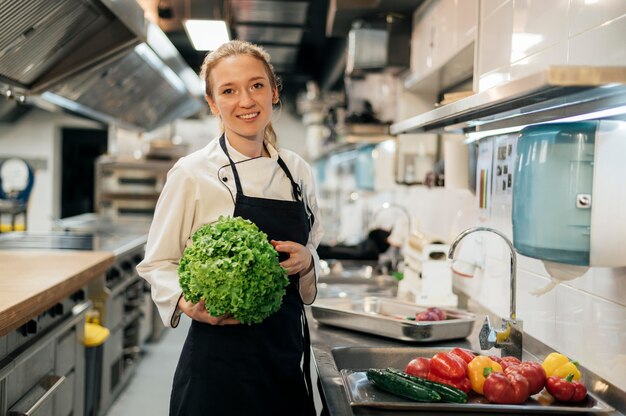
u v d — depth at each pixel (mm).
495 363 1647
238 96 1697
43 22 2811
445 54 2877
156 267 1751
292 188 1879
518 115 1771
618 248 1480
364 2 3590
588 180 1483
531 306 2174
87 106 5156
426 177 3541
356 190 7242
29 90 3484
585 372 1749
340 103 5250
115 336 3904
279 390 1781
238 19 5469
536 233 1553
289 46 6828
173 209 1753
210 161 1784
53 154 8844
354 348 2061
